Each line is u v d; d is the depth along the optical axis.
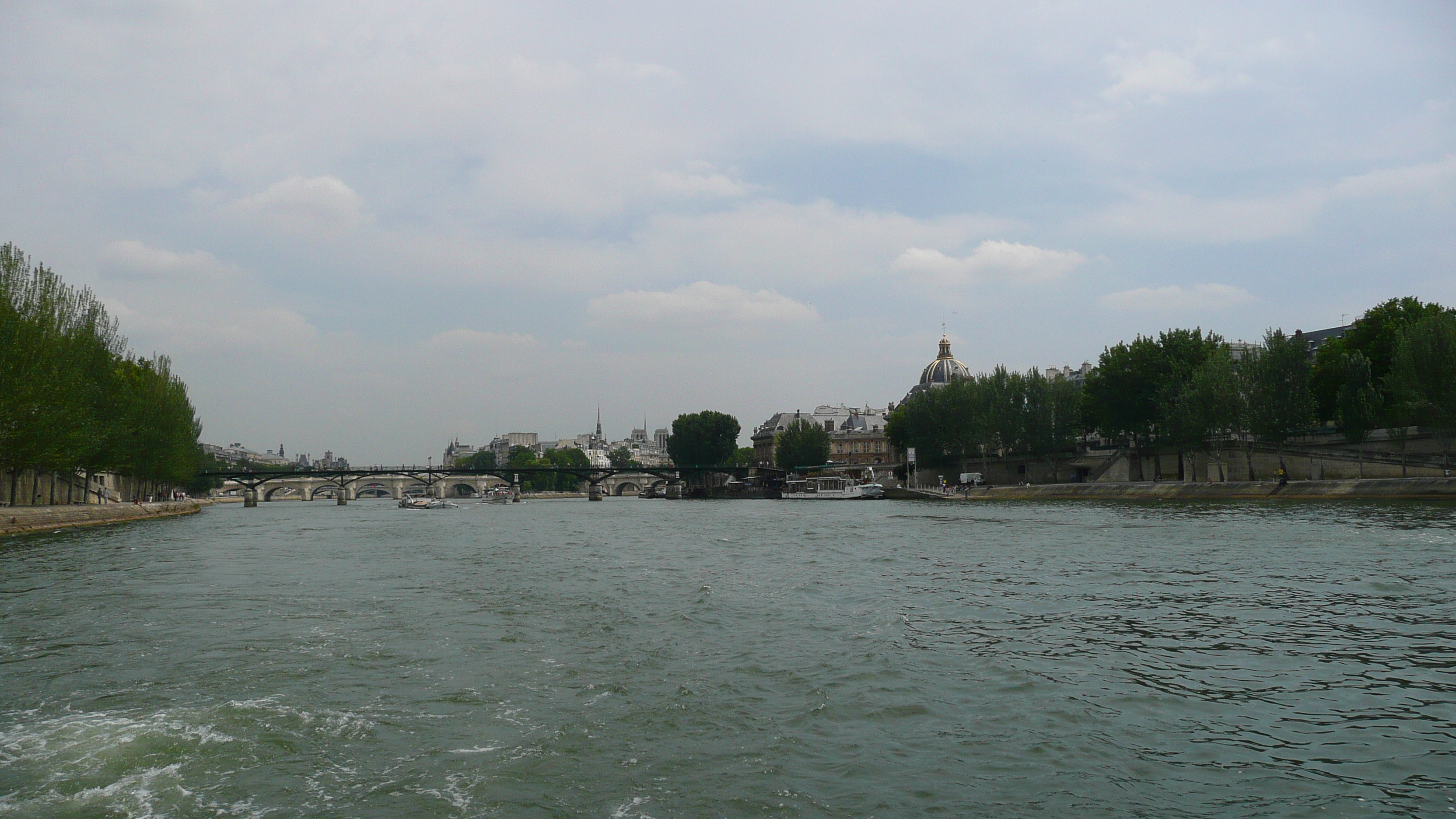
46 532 80.62
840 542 62.16
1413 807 13.24
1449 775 14.46
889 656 23.03
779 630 26.81
